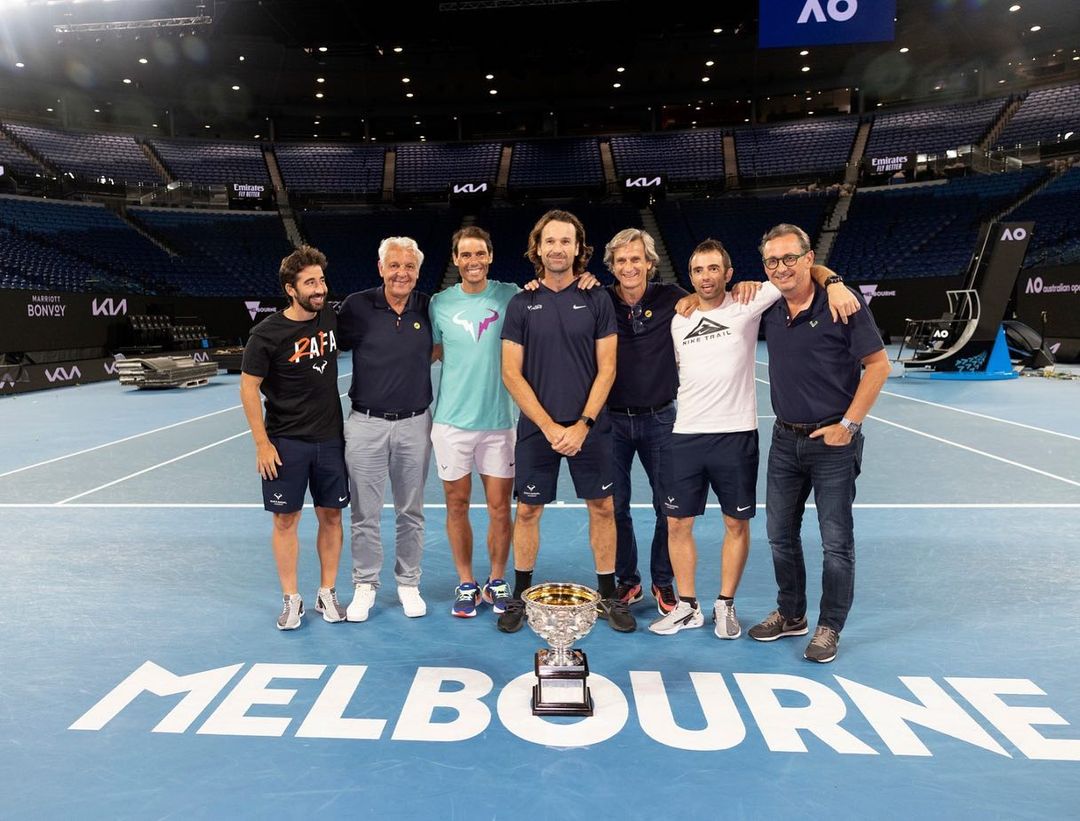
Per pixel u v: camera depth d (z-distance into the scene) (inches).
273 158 1330.0
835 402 121.8
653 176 1240.2
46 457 314.5
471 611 146.4
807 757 97.3
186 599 155.5
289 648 131.9
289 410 136.3
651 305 140.4
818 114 1321.4
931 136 1212.5
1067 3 925.2
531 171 1327.5
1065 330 694.5
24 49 978.1
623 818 85.4
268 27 868.0
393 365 143.1
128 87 1163.3
